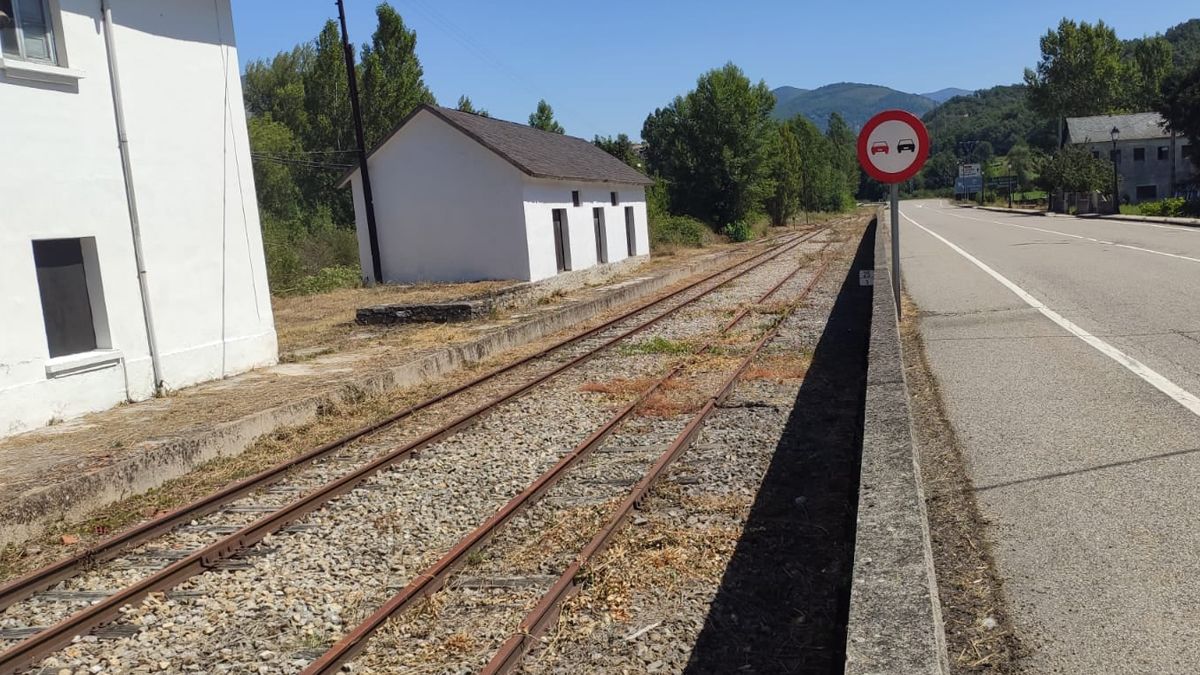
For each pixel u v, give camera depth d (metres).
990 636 3.61
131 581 5.68
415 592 4.89
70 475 7.45
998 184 108.12
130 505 7.47
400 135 25.88
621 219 33.19
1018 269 18.11
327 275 27.97
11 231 9.30
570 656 4.16
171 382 11.53
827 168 97.44
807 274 25.03
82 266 10.48
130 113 10.99
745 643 4.16
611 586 4.80
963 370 8.70
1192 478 5.03
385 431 9.45
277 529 6.39
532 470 7.31
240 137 13.13
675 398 9.68
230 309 12.78
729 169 57.06
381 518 6.41
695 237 48.12
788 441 7.56
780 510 5.88
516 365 13.16
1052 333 10.18
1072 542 4.39
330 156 47.38
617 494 6.46
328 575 5.44
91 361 10.18
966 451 6.07
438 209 25.80
